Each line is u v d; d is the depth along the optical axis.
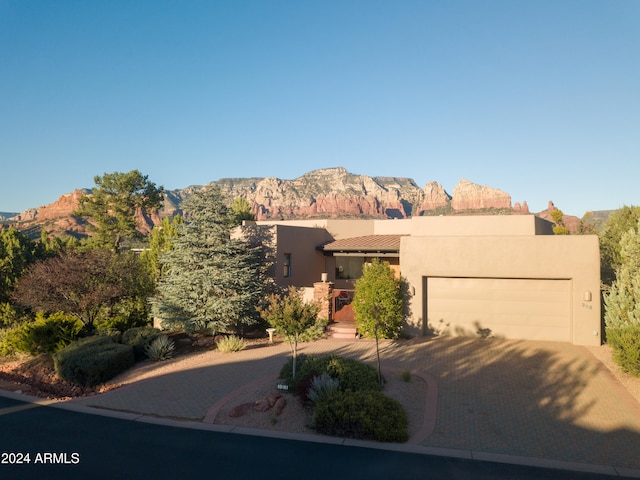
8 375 15.70
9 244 30.81
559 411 10.98
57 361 15.02
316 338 18.88
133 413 11.25
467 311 18.97
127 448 9.06
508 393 12.20
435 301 19.34
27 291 19.77
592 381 13.11
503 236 18.31
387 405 10.16
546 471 8.10
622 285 15.34
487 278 18.75
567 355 15.83
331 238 28.47
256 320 21.34
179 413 11.14
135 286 23.33
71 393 13.30
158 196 58.31
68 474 7.87
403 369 14.23
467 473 8.00
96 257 20.95
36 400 12.65
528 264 18.00
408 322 19.25
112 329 19.80
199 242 20.34
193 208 21.00
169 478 7.72
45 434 9.89
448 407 11.26
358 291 19.25
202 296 19.67
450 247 18.89
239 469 8.09
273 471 8.02
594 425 10.16
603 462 8.48
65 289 19.56
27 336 18.00
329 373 11.66
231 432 9.95
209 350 17.81
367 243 26.34
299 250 25.38
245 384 12.97
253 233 24.22
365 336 19.20
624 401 11.56
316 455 8.73
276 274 23.42
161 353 16.45
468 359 15.45
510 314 18.48
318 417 9.91
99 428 10.26
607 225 27.67
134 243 56.91
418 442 9.38
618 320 15.05
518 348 16.89
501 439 9.50
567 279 17.80
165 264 21.42
